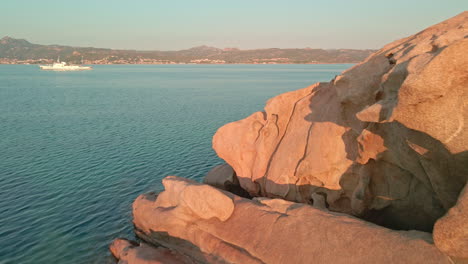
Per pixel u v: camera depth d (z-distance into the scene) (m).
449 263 11.02
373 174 17.66
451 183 12.82
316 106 22.11
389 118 12.82
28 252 20.83
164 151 42.06
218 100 92.25
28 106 78.56
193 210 18.62
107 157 39.34
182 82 161.62
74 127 55.75
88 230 23.44
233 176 28.23
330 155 19.42
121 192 29.67
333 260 13.40
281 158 22.44
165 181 21.27
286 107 24.39
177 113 70.69
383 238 13.09
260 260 15.18
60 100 90.81
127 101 90.12
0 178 32.19
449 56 10.84
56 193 29.16
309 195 21.11
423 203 15.81
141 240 21.92
